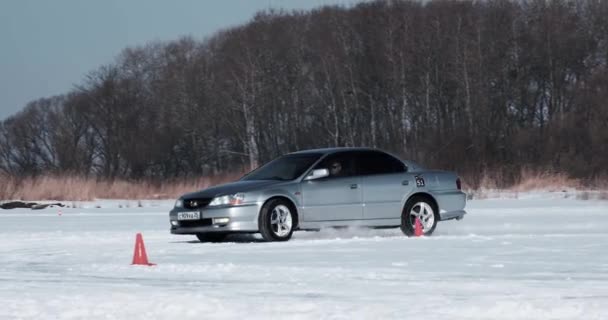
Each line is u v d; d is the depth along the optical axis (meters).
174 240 45.91
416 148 127.00
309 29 199.38
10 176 106.31
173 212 44.25
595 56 185.62
